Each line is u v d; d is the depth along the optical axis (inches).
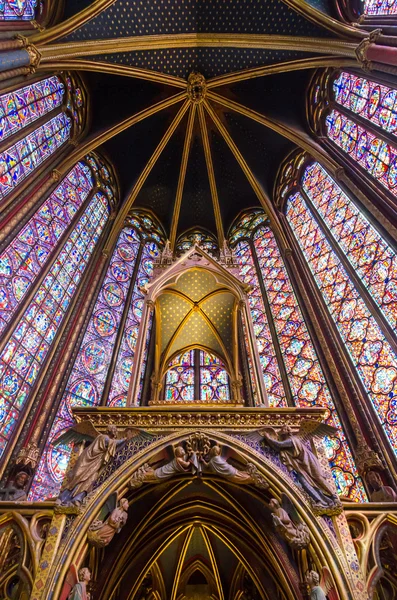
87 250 613.9
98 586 232.7
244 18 630.5
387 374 393.4
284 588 251.3
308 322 510.9
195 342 444.8
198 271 423.2
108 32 600.7
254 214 775.1
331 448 389.1
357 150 556.4
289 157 730.2
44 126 574.2
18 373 407.8
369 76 534.3
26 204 493.7
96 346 523.8
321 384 446.6
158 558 327.3
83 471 228.8
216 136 777.6
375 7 559.8
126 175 769.6
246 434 255.3
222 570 334.3
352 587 190.1
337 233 550.9
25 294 455.2
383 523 220.2
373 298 449.1
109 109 723.4
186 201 813.2
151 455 240.7
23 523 209.9
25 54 474.6
